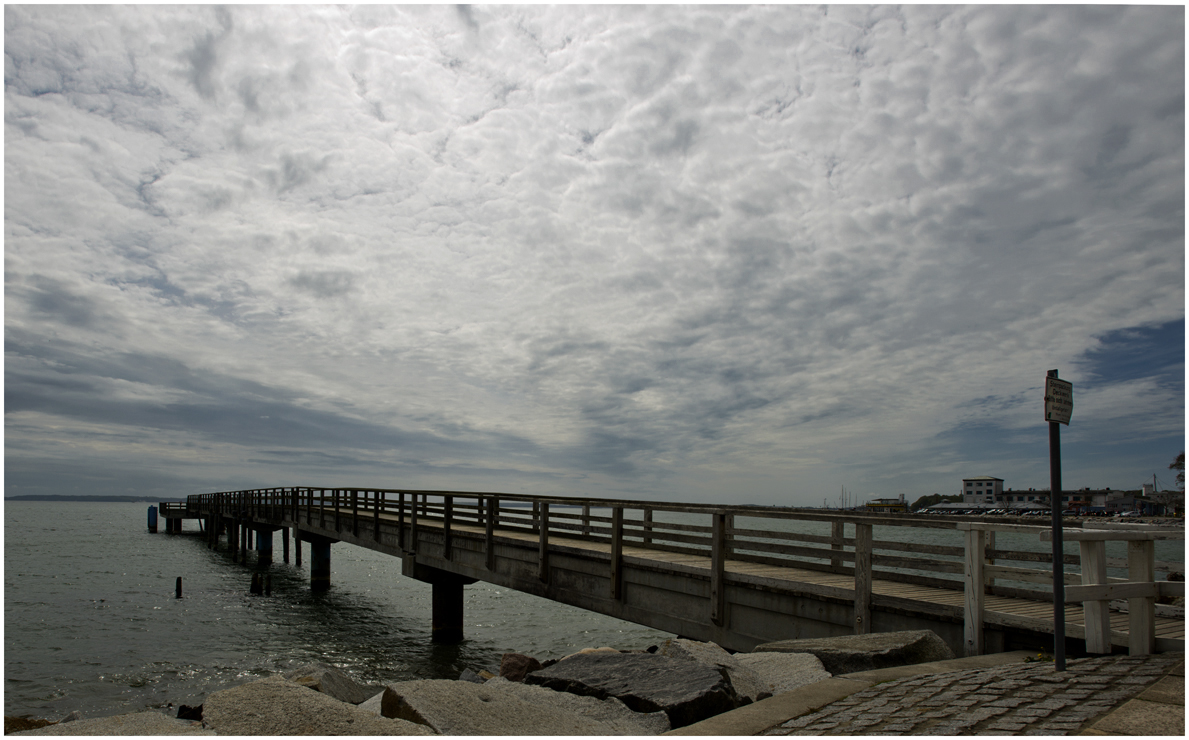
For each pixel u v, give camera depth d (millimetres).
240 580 30828
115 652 16062
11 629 18672
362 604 24453
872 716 4078
